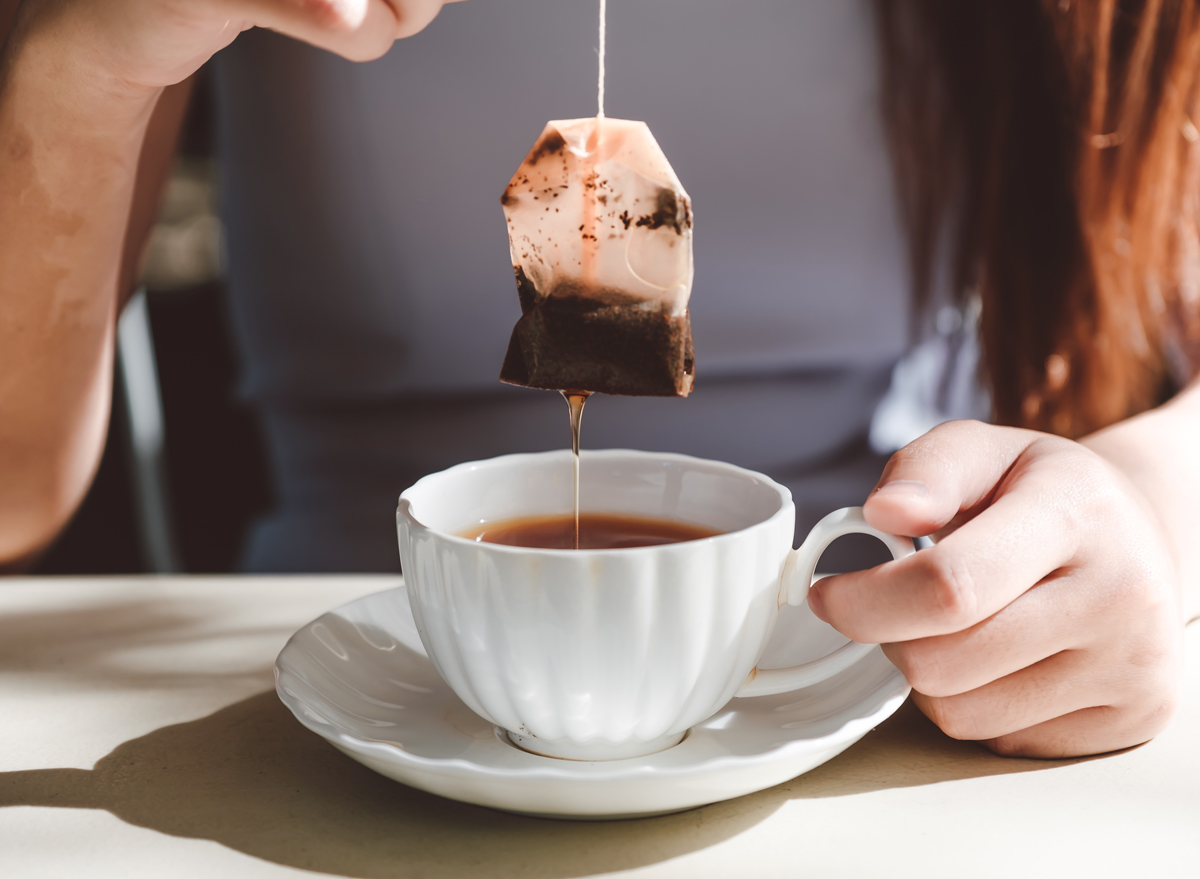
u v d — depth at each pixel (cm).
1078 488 46
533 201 45
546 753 45
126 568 147
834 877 41
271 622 56
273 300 85
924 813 44
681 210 44
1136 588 45
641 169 44
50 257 61
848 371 86
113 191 60
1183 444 56
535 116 83
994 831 43
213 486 158
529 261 46
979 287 80
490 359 84
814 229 84
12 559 70
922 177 81
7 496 67
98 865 42
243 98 83
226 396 180
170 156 81
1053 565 45
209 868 42
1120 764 46
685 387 45
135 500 84
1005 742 46
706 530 49
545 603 43
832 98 83
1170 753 46
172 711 49
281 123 83
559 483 50
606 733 44
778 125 83
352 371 85
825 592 45
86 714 49
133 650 54
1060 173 73
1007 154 75
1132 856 42
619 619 43
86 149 58
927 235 82
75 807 44
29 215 60
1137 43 70
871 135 83
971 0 75
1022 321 77
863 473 85
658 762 45
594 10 82
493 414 85
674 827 43
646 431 85
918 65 79
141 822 43
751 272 84
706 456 85
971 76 77
